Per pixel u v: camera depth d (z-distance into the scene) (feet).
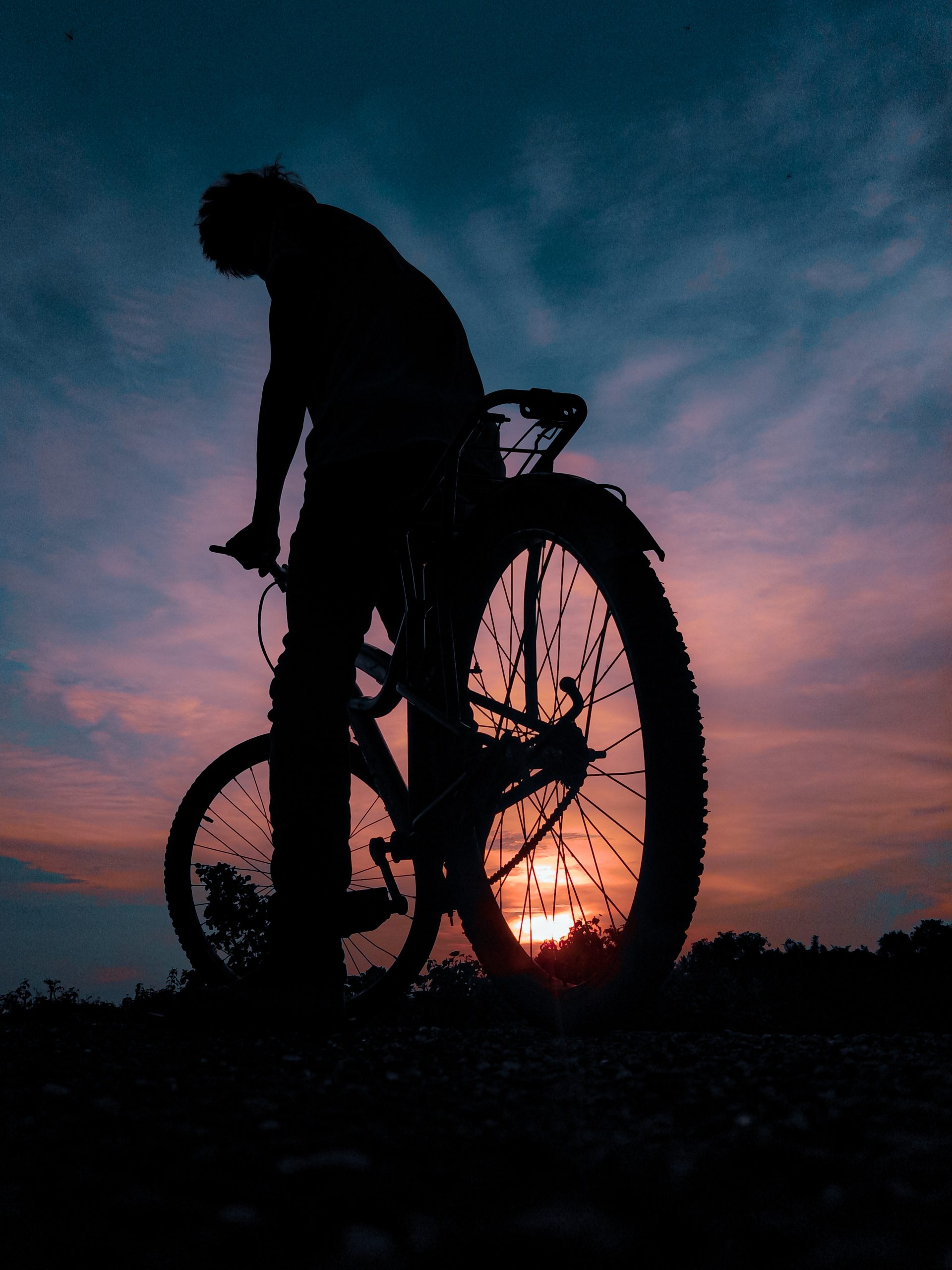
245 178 8.25
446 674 6.64
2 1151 2.63
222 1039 5.58
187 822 9.68
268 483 7.06
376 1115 3.14
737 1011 7.77
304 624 6.57
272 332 7.07
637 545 5.27
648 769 4.88
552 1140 2.65
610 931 5.38
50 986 8.56
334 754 6.39
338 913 6.19
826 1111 2.93
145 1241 1.97
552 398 5.99
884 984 8.39
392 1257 1.86
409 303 7.21
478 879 6.68
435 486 6.51
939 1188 2.08
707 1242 1.90
